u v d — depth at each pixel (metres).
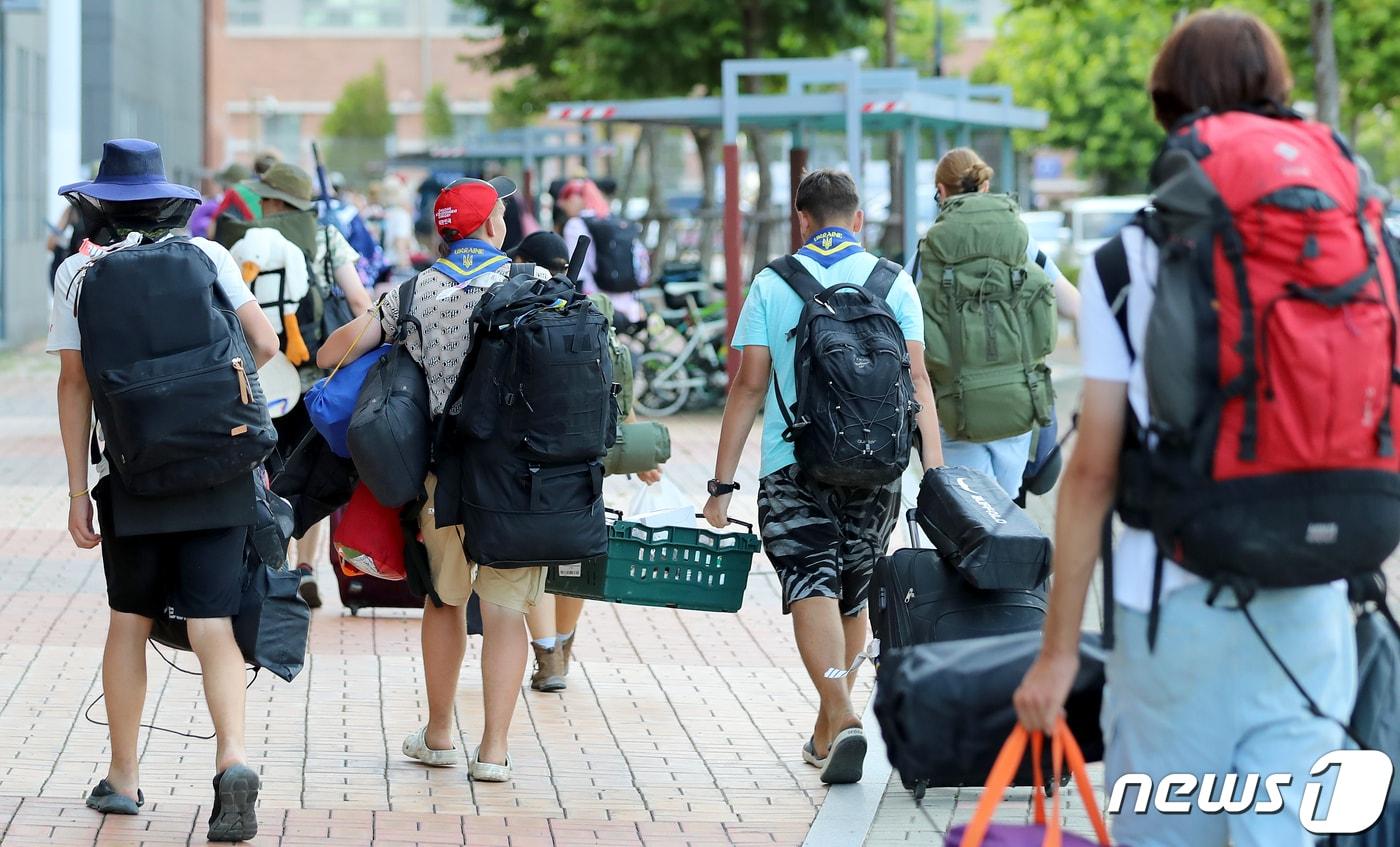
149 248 13.04
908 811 14.60
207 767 15.73
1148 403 7.99
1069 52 104.00
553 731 17.44
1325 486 7.75
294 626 13.95
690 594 16.14
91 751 16.14
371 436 14.30
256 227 21.19
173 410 12.63
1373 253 7.82
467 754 16.44
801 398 14.59
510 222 45.47
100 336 12.76
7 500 31.00
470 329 14.58
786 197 50.69
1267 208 7.69
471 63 87.94
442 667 15.80
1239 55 8.29
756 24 59.06
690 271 45.84
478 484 14.44
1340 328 7.65
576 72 72.94
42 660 19.66
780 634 22.12
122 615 13.94
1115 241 8.23
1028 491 18.47
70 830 13.76
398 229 67.62
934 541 14.40
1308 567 7.80
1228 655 8.07
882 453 14.34
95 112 85.62
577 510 14.52
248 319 13.66
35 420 43.47
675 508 17.77
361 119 186.75
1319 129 8.13
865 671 20.12
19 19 64.94
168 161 114.38
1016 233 16.78
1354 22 61.09
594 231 40.47
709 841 13.99
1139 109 105.62
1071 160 143.75
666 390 44.69
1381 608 8.69
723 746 16.97
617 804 15.01
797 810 14.88
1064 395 41.88
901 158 54.53
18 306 66.00
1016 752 8.64
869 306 14.70
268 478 20.59
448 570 15.37
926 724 9.20
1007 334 16.67
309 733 17.08
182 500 13.15
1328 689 8.20
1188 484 7.82
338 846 13.63
